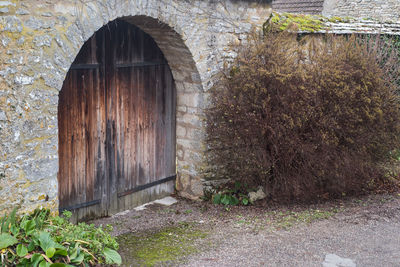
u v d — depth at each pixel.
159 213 5.78
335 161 5.94
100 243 4.15
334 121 5.69
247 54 5.83
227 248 4.65
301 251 4.56
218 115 5.79
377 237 4.95
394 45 8.32
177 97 6.36
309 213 5.76
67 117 4.89
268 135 5.64
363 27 8.09
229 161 6.31
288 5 12.48
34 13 3.97
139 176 5.96
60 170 4.87
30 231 3.81
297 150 5.62
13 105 3.93
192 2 5.48
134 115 5.77
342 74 5.75
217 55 5.95
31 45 3.98
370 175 6.88
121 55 5.47
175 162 6.54
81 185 5.15
